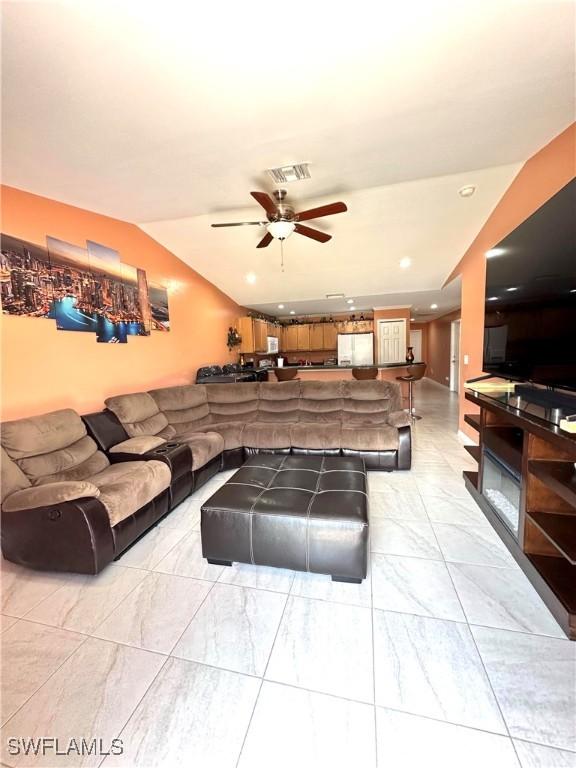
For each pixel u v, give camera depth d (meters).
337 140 2.03
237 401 3.98
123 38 1.23
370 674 1.26
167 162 2.20
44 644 1.46
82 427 2.52
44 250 2.49
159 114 1.70
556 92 1.63
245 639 1.44
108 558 1.90
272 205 2.40
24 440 2.08
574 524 1.55
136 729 1.12
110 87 1.49
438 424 5.06
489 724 1.08
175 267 4.18
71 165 2.15
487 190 2.80
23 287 2.33
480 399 2.24
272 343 7.50
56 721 1.15
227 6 1.12
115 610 1.64
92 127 1.78
